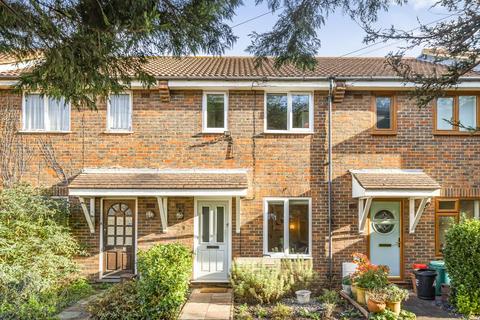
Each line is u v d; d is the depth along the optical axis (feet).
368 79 38.78
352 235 39.55
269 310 30.91
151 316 27.22
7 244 34.47
